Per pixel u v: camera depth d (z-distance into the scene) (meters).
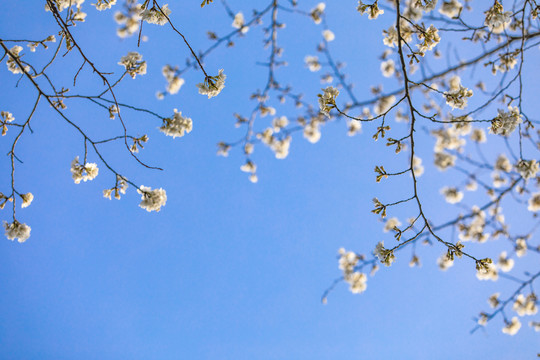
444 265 5.65
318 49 5.50
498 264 5.69
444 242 3.05
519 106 3.60
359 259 5.48
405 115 5.62
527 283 5.06
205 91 3.11
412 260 5.39
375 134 2.96
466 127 5.20
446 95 3.38
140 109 2.90
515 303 5.56
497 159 5.64
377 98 5.30
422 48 3.25
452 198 5.52
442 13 4.23
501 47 4.40
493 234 5.52
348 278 5.38
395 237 3.16
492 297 5.62
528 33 4.46
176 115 3.03
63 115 2.73
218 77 3.09
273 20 4.77
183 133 3.05
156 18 3.00
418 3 3.61
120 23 4.29
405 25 4.15
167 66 4.72
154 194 3.11
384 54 5.56
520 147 3.87
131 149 2.96
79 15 3.15
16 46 3.23
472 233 5.45
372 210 3.10
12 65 3.20
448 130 5.53
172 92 4.80
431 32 3.25
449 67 4.61
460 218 5.14
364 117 5.63
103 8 3.57
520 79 3.50
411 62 3.20
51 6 2.69
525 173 3.93
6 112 2.89
